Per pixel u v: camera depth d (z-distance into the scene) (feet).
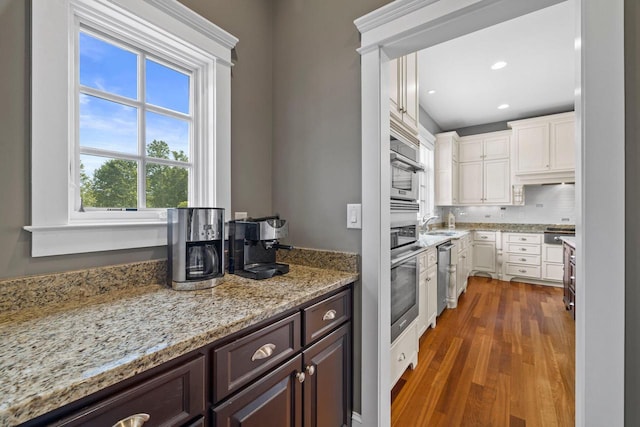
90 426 1.81
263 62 5.67
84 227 3.37
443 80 11.35
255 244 4.79
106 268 3.52
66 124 3.29
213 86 4.75
